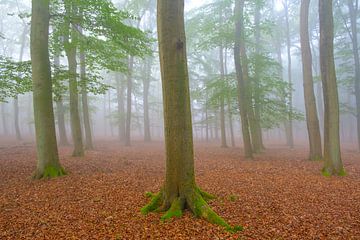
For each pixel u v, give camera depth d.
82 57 18.86
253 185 9.26
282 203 7.27
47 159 9.99
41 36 9.77
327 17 10.98
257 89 17.84
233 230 5.49
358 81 24.00
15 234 5.39
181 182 6.37
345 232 5.49
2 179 9.86
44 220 6.10
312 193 8.29
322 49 11.24
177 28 6.14
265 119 20.03
